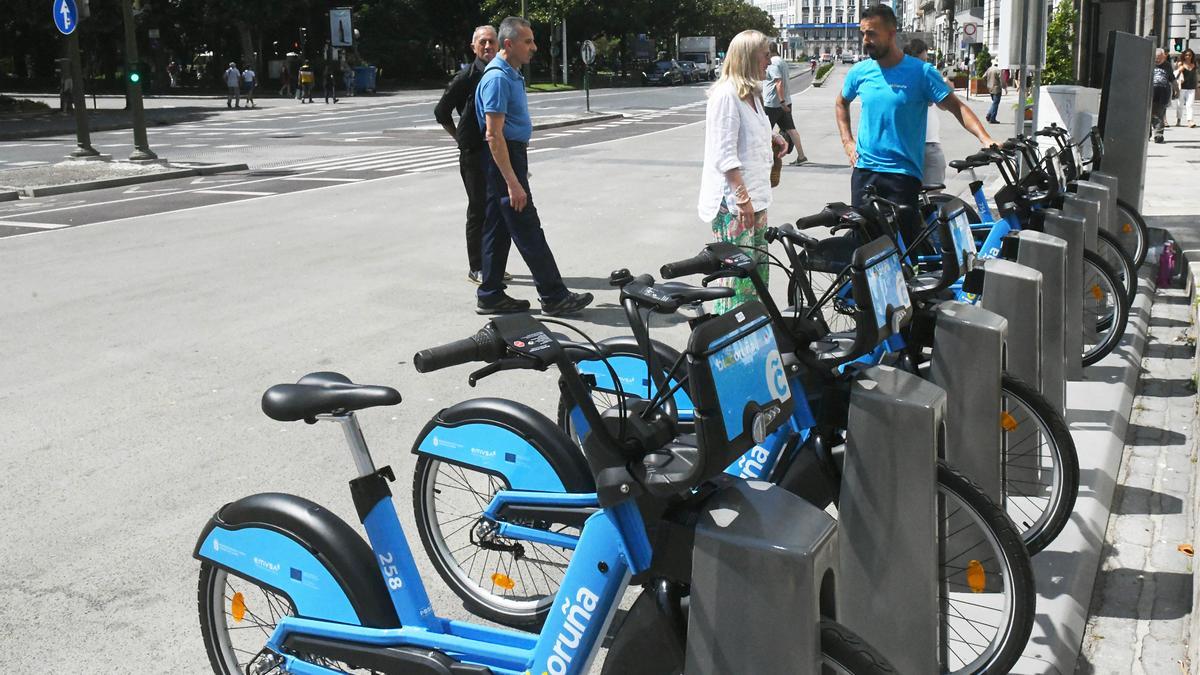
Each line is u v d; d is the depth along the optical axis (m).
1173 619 3.83
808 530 2.37
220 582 3.17
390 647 2.88
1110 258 7.19
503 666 2.79
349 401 2.78
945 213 4.50
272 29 60.41
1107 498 4.70
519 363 2.59
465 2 69.50
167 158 21.78
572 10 67.12
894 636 3.20
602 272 9.89
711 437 2.39
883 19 6.61
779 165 6.66
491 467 3.72
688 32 87.56
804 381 3.46
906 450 3.11
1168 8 28.89
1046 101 11.39
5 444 5.71
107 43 56.78
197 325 8.12
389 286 9.35
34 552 4.46
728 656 2.40
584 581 2.63
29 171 18.83
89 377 6.87
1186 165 16.36
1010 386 3.96
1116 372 6.31
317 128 30.66
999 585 3.34
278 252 11.03
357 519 4.75
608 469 2.54
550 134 27.19
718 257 3.50
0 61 59.59
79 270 10.27
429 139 25.83
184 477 5.23
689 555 2.48
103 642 3.78
